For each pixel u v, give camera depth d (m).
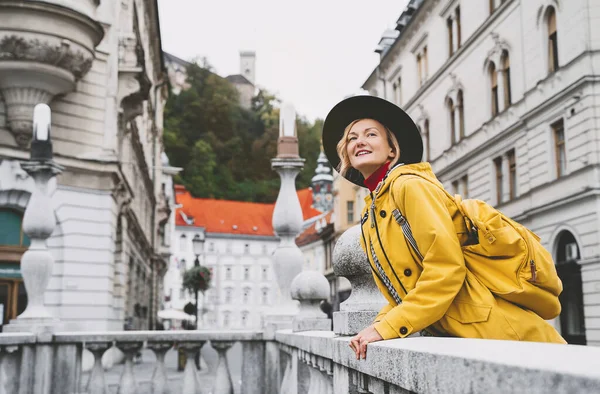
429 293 1.97
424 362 1.37
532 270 2.03
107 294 17.69
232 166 113.62
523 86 22.58
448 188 30.25
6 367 6.37
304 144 113.12
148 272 39.75
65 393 6.54
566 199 19.22
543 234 20.89
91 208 17.81
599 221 17.84
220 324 102.50
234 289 104.81
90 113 18.45
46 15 16.30
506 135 23.83
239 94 119.88
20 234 17.00
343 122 2.66
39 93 16.89
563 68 19.67
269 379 6.57
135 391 6.38
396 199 2.18
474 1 27.31
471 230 2.13
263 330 6.71
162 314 31.98
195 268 20.83
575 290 19.17
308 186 110.31
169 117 107.88
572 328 19.27
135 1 24.81
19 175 16.80
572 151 19.12
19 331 6.70
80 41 16.95
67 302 17.05
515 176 23.64
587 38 18.52
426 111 33.28
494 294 2.06
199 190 108.50
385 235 2.26
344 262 3.18
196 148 108.75
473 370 1.09
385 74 41.22
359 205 50.12
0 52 16.22
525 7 22.39
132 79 19.61
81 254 17.45
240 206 110.19
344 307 3.21
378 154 2.47
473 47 27.08
